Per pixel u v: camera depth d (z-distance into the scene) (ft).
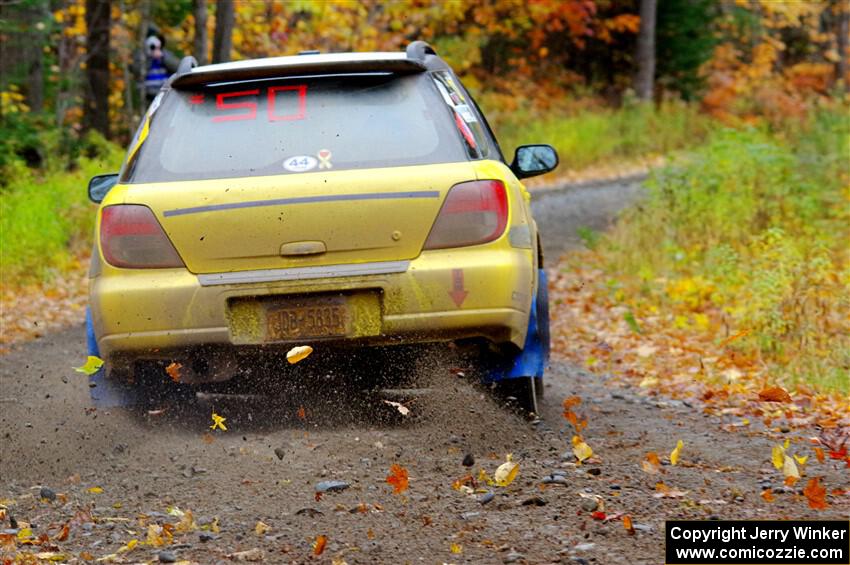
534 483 26.53
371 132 30.73
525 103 183.32
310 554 21.72
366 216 29.14
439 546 21.93
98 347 31.22
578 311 61.77
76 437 32.04
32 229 79.05
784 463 25.99
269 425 32.30
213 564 21.39
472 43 182.91
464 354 31.09
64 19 148.25
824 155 92.99
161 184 30.07
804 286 50.83
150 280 29.40
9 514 25.67
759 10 244.83
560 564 20.61
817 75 234.99
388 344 29.43
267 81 31.94
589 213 108.27
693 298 59.52
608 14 206.28
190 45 166.50
